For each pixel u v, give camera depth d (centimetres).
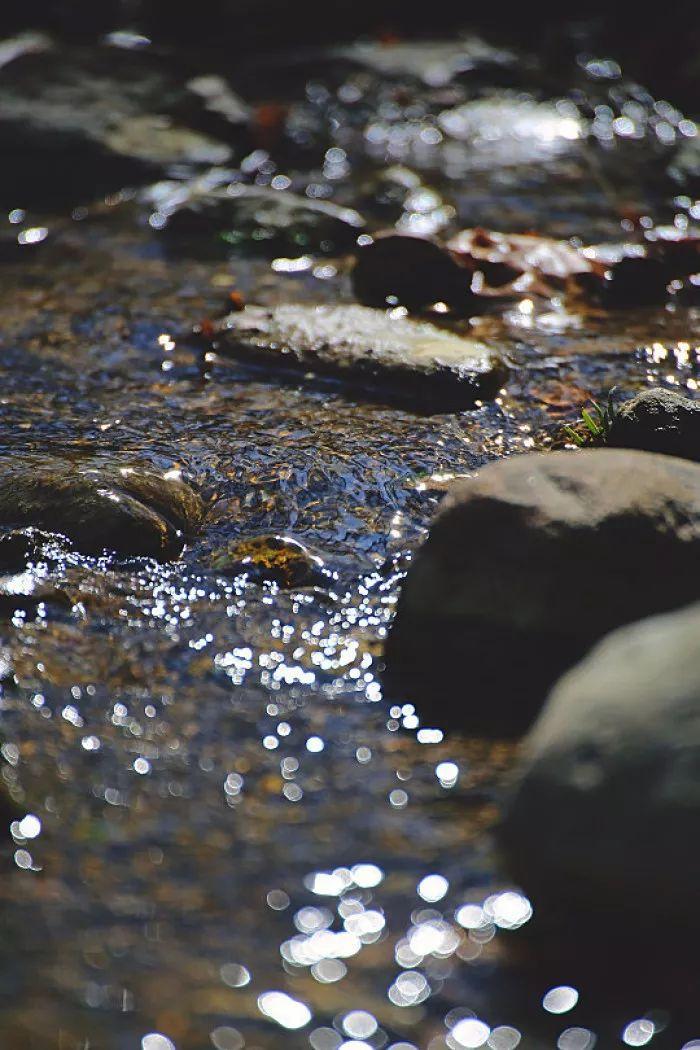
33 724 493
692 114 1585
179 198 1249
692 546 524
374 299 987
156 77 1501
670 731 384
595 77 1708
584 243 1131
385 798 450
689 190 1317
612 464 549
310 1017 361
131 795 453
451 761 470
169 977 374
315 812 443
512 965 378
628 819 378
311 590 593
